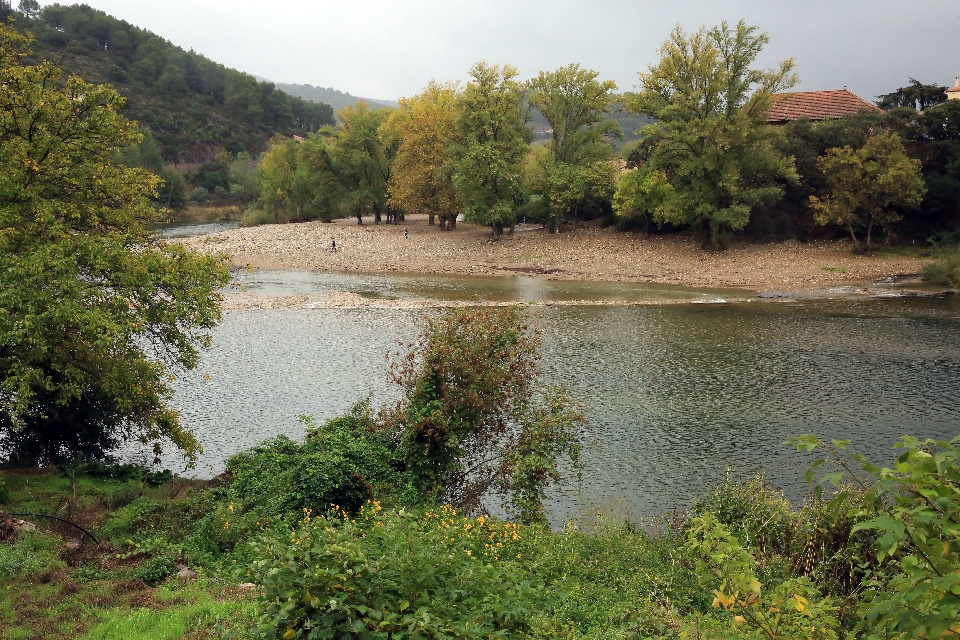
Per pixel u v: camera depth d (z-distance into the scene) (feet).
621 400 78.02
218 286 61.67
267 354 99.76
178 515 42.83
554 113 229.66
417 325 119.03
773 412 73.46
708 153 180.34
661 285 162.09
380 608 19.22
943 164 178.09
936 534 11.60
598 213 241.35
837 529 31.86
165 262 54.49
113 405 58.75
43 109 54.08
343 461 44.34
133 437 68.13
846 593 29.37
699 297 145.89
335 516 41.16
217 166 502.38
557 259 196.34
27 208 53.67
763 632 14.92
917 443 12.19
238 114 634.84
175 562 36.27
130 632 27.30
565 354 98.73
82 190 56.70
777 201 193.57
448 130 243.40
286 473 44.70
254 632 20.72
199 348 102.89
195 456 60.49
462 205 233.76
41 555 36.09
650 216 211.82
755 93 181.68
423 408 48.93
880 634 11.87
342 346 104.22
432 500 45.11
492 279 175.32
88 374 54.08
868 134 182.19
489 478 51.60
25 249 51.24
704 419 71.67
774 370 89.30
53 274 48.29
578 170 220.43
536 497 48.47
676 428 69.21
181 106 590.96
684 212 192.03
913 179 160.97
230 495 45.85
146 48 638.94
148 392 55.98
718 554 15.52
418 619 19.19
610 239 214.28
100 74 569.23
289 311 133.28
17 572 33.76
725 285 159.53
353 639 18.01
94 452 60.95
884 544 11.29
